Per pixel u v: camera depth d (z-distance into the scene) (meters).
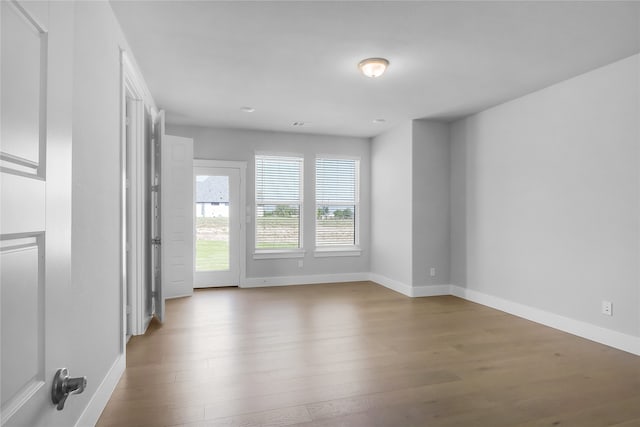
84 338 1.87
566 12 2.50
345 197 6.56
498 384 2.57
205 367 2.82
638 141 3.14
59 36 0.85
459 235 5.31
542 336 3.59
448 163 5.50
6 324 0.64
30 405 0.72
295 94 4.24
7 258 0.64
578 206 3.63
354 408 2.24
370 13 2.54
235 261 5.93
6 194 0.63
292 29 2.77
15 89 0.67
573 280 3.68
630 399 2.37
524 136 4.24
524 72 3.57
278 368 2.81
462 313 4.41
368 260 6.61
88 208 1.93
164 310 4.08
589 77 3.54
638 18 2.57
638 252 3.14
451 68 3.48
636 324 3.16
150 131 4.19
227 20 2.63
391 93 4.19
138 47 3.05
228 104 4.62
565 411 2.22
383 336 3.57
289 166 6.29
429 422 2.09
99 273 2.13
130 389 2.46
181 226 5.18
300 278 6.21
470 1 2.39
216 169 5.83
